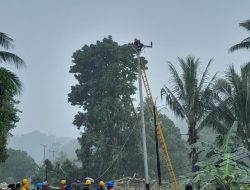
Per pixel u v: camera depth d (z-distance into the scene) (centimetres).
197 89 3547
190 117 3544
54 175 7000
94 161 6825
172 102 3616
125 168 6731
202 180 1977
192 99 3544
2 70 2880
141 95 3033
